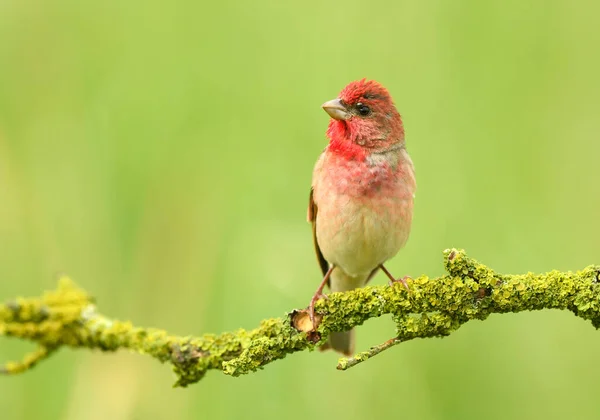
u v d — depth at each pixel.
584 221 11.38
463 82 11.72
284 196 11.38
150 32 11.90
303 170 11.48
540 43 11.80
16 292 11.31
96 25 12.02
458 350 11.27
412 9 11.85
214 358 8.66
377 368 10.91
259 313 10.55
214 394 10.66
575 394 11.12
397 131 10.47
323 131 11.66
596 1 11.80
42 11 12.12
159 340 8.92
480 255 11.25
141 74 11.79
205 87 11.76
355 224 10.19
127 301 11.27
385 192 10.18
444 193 11.45
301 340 8.41
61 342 9.39
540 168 11.56
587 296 8.02
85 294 9.59
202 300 11.08
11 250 11.48
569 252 11.29
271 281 10.70
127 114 11.68
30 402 10.90
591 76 11.74
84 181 11.61
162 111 11.68
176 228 11.39
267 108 11.68
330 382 10.66
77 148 11.74
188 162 11.55
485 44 11.79
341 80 11.79
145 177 11.49
